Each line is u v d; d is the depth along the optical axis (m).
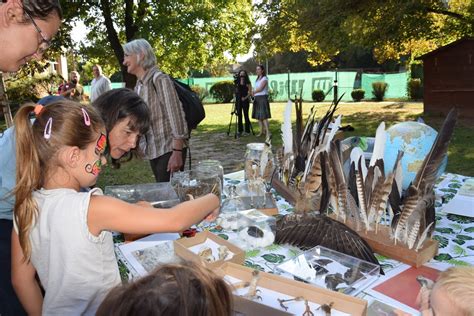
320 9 9.96
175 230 1.07
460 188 1.91
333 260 1.24
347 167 1.60
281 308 0.97
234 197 1.78
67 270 1.01
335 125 1.52
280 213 1.74
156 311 0.58
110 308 0.61
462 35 10.64
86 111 1.08
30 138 1.03
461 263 1.25
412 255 1.23
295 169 1.85
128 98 1.57
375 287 1.13
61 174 1.07
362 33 9.79
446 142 1.20
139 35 9.91
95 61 11.69
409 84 18.97
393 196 1.32
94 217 1.02
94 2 8.96
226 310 0.66
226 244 1.34
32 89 9.23
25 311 1.30
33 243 1.06
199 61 12.09
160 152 2.76
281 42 11.38
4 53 1.16
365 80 20.81
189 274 0.65
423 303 0.97
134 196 1.73
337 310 0.96
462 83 10.21
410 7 8.94
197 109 2.77
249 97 9.02
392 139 1.54
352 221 1.42
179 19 10.24
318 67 31.17
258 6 11.43
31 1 1.11
